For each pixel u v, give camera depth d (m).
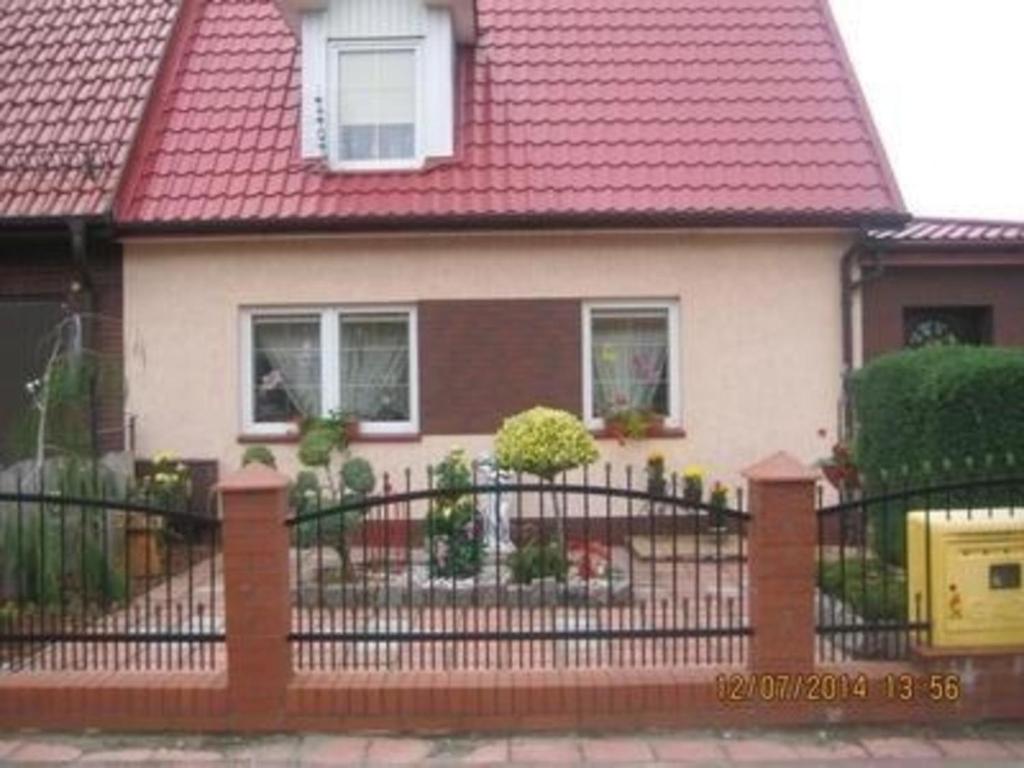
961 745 6.70
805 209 12.81
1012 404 9.68
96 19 15.41
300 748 6.73
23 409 13.24
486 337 13.10
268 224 12.81
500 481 10.20
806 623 7.02
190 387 13.20
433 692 6.95
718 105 14.12
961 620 7.05
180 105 14.24
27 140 13.73
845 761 6.46
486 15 15.36
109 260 13.20
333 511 7.16
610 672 7.15
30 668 7.46
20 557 8.38
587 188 13.12
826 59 14.64
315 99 13.57
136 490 10.74
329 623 8.03
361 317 13.34
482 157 13.58
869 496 8.19
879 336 13.48
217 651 7.95
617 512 12.67
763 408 13.10
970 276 13.59
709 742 6.76
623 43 14.94
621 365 13.37
